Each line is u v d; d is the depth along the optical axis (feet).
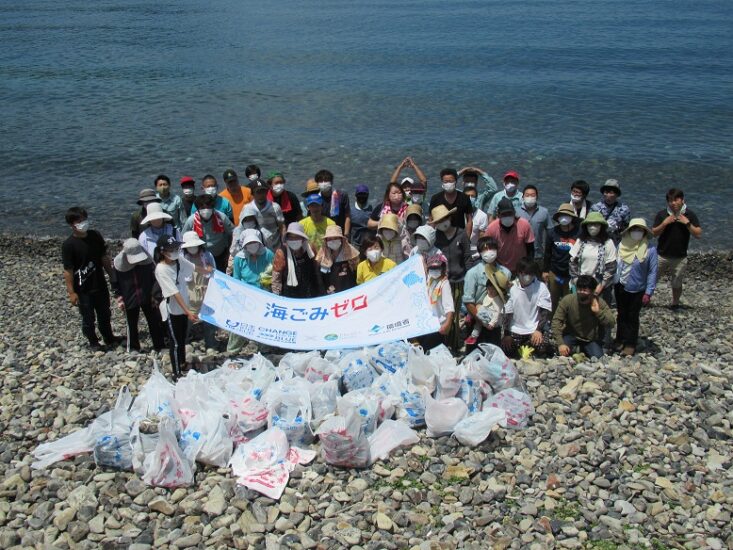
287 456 27.09
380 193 84.23
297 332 34.35
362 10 321.11
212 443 26.76
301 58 179.22
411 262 33.94
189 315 34.91
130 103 129.08
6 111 123.75
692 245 68.95
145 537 23.03
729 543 22.62
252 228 41.50
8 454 27.76
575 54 179.93
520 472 26.11
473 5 341.41
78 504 24.67
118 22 275.39
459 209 44.04
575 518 23.91
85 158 97.60
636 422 29.45
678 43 198.90
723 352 39.68
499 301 36.99
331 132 108.78
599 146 100.63
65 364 37.37
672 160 94.27
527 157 96.27
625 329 40.47
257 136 107.04
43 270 63.21
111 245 69.82
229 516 23.89
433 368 30.14
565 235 41.65
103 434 27.20
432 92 135.54
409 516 23.80
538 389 32.35
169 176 90.38
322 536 23.07
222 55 185.47
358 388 31.68
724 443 28.09
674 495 24.86
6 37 228.63
